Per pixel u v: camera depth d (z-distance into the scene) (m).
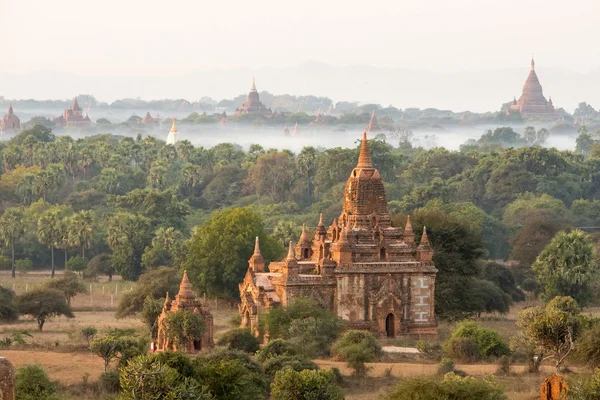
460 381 89.38
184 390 88.31
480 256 172.62
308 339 130.12
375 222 152.25
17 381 97.69
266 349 119.31
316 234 155.25
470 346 127.44
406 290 149.12
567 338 110.69
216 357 104.88
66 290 192.38
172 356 97.62
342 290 146.62
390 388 99.12
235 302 191.88
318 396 92.69
